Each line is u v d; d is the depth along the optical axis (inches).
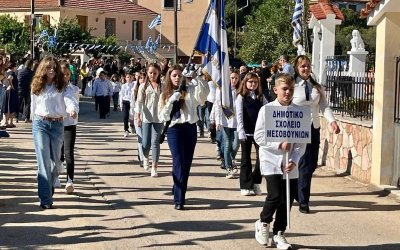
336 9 756.0
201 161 584.4
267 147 302.0
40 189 380.2
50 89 377.4
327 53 745.0
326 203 405.4
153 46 2098.9
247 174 426.9
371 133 465.1
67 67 386.6
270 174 301.6
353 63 687.1
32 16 1177.4
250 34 1541.6
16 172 498.9
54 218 358.3
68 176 424.8
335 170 524.1
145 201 408.2
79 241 313.9
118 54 1993.1
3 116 837.2
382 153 447.5
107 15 2246.6
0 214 364.8
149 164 544.4
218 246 308.8
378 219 365.4
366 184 462.3
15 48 1663.4
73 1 2190.0
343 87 542.0
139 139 541.3
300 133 299.4
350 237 327.9
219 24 420.5
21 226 339.6
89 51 1920.5
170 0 2311.8
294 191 307.6
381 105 446.9
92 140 737.6
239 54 1724.9
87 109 1245.1
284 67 631.2
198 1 2266.2
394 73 446.0
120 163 562.9
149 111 501.4
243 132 419.2
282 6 1505.9
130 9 2308.1
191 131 386.6
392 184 447.5
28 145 658.2
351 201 410.9
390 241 321.1
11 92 798.5
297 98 371.9
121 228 339.9
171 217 366.0
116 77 1232.2
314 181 479.2
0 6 2220.7
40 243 309.4
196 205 397.7
